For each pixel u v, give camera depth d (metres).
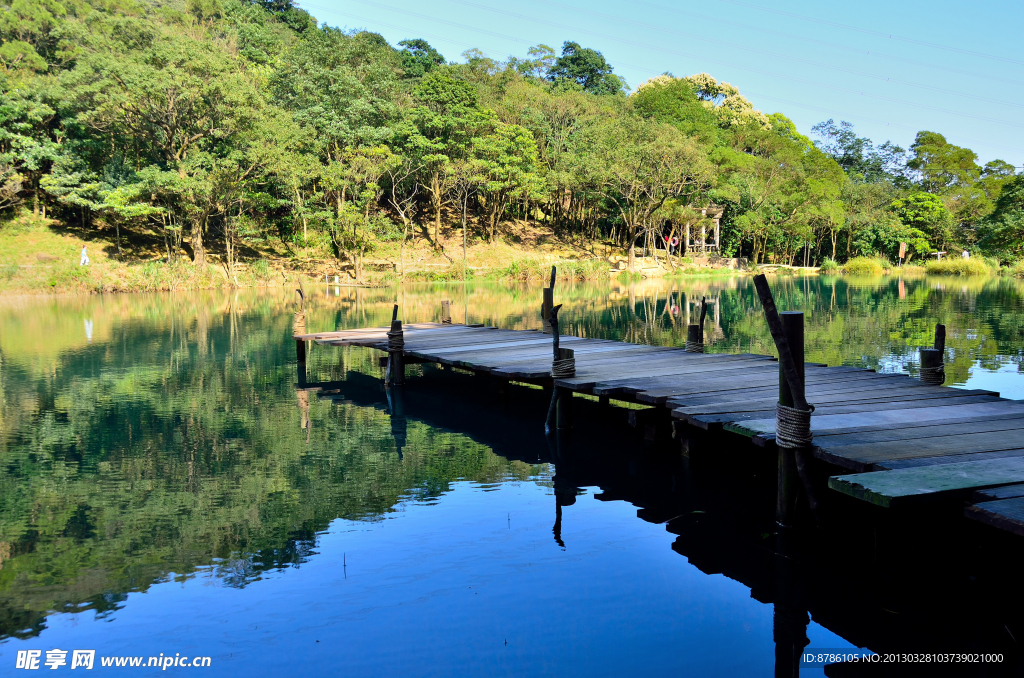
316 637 4.46
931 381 8.73
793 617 4.62
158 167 40.00
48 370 14.88
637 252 62.22
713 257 62.06
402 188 54.50
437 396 12.18
